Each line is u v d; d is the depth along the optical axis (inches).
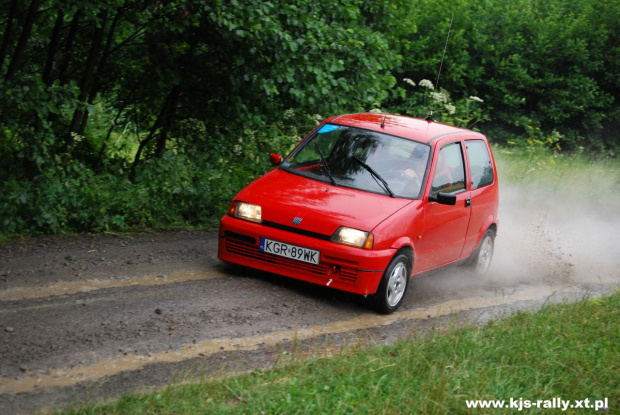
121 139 442.9
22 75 344.2
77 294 250.7
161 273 286.2
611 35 891.4
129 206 353.7
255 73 402.3
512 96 844.0
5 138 352.5
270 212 281.1
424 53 814.5
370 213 278.5
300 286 293.3
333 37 424.5
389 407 190.5
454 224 320.5
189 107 426.6
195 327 234.5
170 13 391.9
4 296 240.4
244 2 381.7
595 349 254.8
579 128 897.5
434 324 267.9
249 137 438.0
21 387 181.0
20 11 375.6
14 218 321.4
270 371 206.5
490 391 207.8
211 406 177.2
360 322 266.8
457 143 335.6
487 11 856.3
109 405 172.1
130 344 214.8
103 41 417.7
